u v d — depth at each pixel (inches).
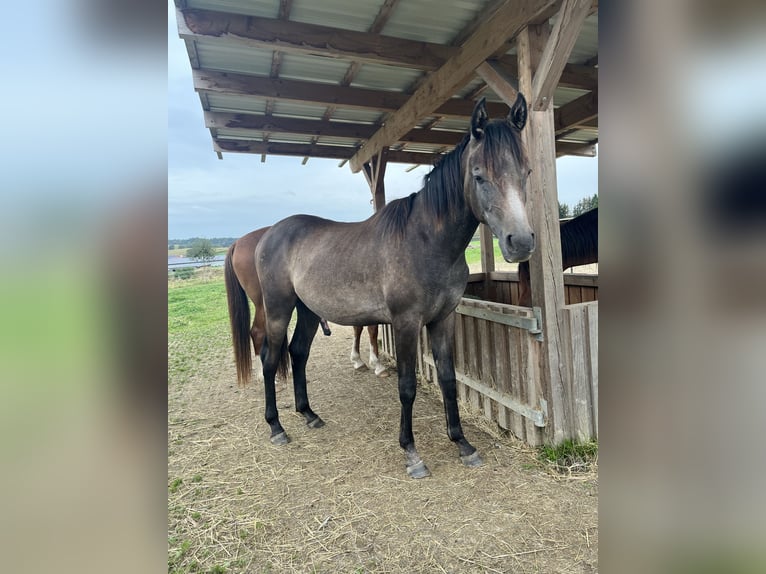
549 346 80.0
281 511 68.6
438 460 82.9
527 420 85.7
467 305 102.2
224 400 125.3
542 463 79.0
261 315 135.9
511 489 71.5
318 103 129.0
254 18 90.6
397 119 138.5
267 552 59.4
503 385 92.4
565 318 80.6
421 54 103.3
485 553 57.0
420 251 75.8
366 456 85.9
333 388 131.3
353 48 97.7
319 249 92.6
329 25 97.1
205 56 110.0
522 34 77.4
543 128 76.9
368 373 145.9
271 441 94.4
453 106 141.5
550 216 78.5
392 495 71.6
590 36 103.6
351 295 86.1
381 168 162.1
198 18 87.7
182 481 78.6
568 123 144.5
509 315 86.3
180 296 406.0
